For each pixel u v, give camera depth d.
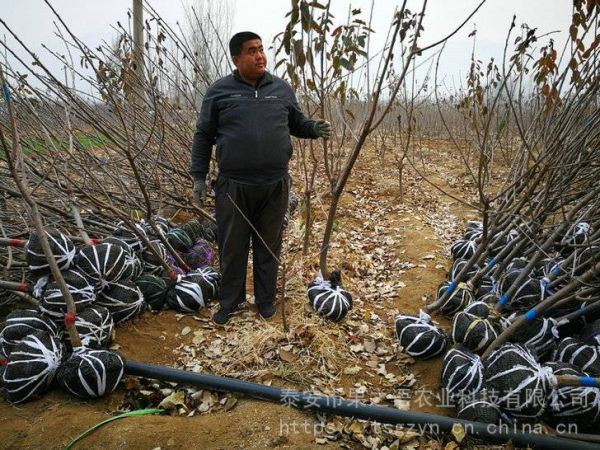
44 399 2.52
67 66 3.59
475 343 2.67
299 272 4.05
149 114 4.86
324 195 6.59
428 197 6.97
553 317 2.92
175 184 5.14
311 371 2.86
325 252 3.59
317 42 3.07
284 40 3.05
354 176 7.88
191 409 2.60
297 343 3.04
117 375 2.54
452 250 4.58
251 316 3.41
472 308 2.88
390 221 5.88
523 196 3.14
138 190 5.08
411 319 3.03
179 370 2.67
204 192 3.12
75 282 2.83
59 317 2.79
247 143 2.88
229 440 2.29
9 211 4.29
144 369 2.66
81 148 3.92
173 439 2.26
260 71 2.86
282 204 3.14
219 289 3.49
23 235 3.85
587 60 2.68
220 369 2.86
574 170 2.98
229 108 2.88
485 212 2.97
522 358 2.39
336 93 3.32
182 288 3.41
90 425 2.33
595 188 2.99
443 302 3.40
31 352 2.46
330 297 3.35
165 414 2.55
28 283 3.51
